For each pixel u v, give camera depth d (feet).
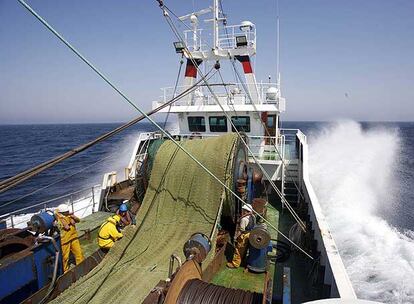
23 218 55.77
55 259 20.40
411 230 49.21
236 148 27.76
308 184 34.50
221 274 23.86
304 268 25.61
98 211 38.83
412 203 63.00
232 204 26.73
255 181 34.91
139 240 24.98
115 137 252.62
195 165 27.35
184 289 16.08
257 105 42.96
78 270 22.11
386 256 39.22
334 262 19.71
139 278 20.77
